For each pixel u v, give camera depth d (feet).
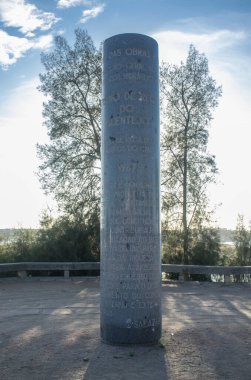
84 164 86.69
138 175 28.66
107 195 29.17
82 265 66.39
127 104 29.19
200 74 89.81
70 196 84.74
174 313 40.14
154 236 28.73
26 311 41.04
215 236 87.10
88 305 44.16
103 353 26.43
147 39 30.12
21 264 65.46
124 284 27.91
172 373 22.99
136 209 28.35
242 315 39.32
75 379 22.16
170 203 88.53
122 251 28.12
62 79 87.45
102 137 30.40
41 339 29.94
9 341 29.60
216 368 23.79
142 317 27.81
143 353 26.40
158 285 28.71
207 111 90.27
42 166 85.56
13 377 22.52
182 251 87.66
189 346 27.99
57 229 78.38
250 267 62.75
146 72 29.73
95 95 88.74
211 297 50.37
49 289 55.67
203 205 87.92
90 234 79.56
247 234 88.28
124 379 22.13
